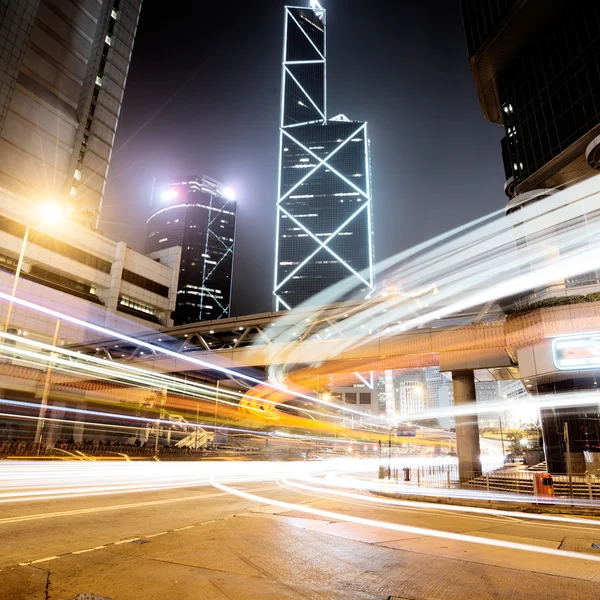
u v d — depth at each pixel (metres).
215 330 53.94
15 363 65.81
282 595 5.19
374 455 93.50
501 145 60.59
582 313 24.22
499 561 7.22
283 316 48.78
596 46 47.09
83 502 12.84
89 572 5.84
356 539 8.76
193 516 11.07
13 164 82.38
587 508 15.05
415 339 34.16
